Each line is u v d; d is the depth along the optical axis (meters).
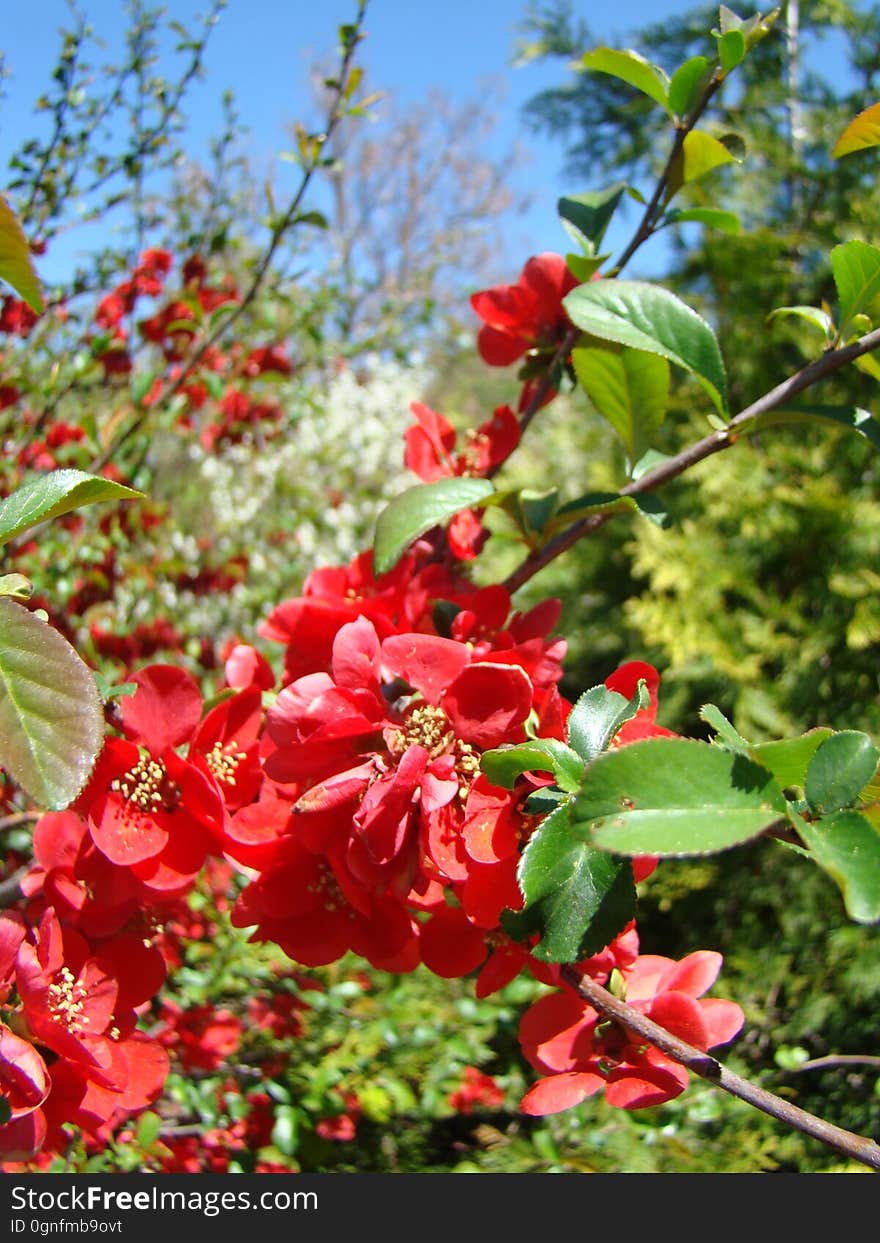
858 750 0.18
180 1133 0.57
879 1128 0.77
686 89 0.30
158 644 0.83
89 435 0.65
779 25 1.32
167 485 1.30
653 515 0.28
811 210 1.28
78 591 0.75
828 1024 0.90
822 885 0.97
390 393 1.63
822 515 1.11
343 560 1.40
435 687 0.23
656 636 1.10
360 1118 0.74
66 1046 0.22
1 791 0.46
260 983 0.68
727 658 1.08
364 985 0.74
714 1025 0.23
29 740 0.18
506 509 0.29
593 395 0.29
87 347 0.72
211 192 0.81
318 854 0.24
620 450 1.29
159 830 0.24
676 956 1.05
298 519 1.28
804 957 0.95
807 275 1.23
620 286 0.27
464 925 0.24
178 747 0.24
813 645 1.08
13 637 0.18
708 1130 0.70
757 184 1.28
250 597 1.11
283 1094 0.60
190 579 1.03
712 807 0.17
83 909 0.24
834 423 0.27
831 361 0.26
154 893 0.24
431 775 0.22
